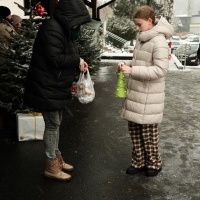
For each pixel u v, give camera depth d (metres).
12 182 3.68
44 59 3.29
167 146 4.78
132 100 3.57
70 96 3.53
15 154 4.35
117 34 23.70
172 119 6.07
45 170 3.76
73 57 3.34
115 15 25.69
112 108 6.67
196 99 7.62
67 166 3.94
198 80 9.94
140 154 3.84
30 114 4.73
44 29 3.23
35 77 3.35
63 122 5.72
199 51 14.33
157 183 3.71
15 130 5.12
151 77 3.38
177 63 12.56
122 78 3.69
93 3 13.64
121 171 3.97
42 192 3.49
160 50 3.35
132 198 3.41
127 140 4.96
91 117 6.05
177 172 3.97
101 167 4.07
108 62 13.63
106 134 5.20
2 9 6.59
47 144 3.63
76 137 5.04
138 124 3.70
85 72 3.70
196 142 4.95
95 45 9.23
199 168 4.10
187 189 3.60
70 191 3.52
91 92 3.72
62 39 3.23
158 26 3.41
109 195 3.46
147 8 3.40
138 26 3.46
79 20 3.19
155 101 3.52
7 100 4.92
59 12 3.19
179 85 9.15
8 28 6.03
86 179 3.77
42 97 3.35
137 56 3.53
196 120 6.04
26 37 5.17
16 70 4.92
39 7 5.81
